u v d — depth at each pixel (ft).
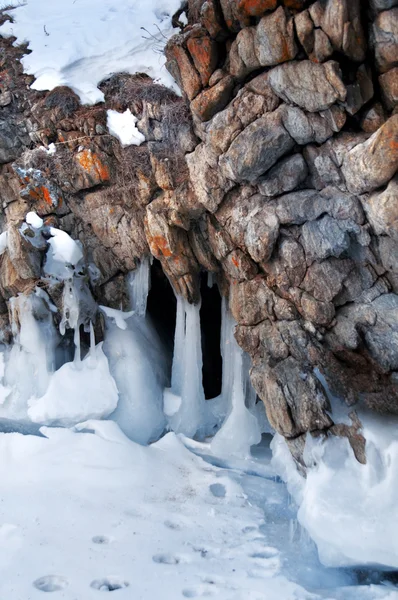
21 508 17.33
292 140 16.98
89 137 23.85
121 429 23.32
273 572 14.76
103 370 24.09
